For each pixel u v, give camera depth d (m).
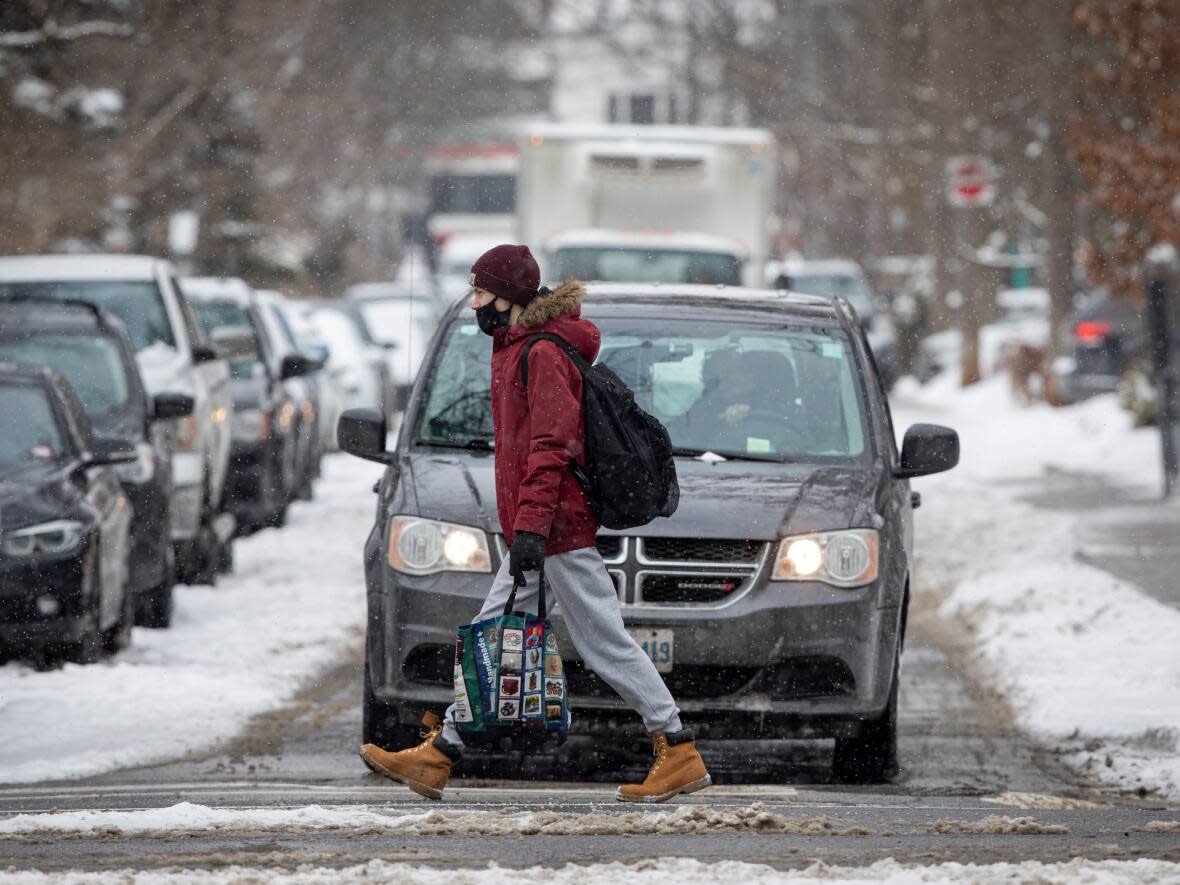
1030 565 60.69
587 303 38.09
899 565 33.56
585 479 25.83
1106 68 82.06
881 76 157.00
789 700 32.09
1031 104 131.75
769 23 180.75
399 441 35.81
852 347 37.38
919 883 19.77
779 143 182.75
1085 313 115.94
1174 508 74.50
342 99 183.88
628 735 32.19
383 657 32.69
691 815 24.72
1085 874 19.95
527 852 22.50
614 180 92.75
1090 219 125.62
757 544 32.31
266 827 24.47
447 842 23.38
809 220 197.25
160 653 46.62
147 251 150.25
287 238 188.38
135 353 55.66
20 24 124.56
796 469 34.66
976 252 150.12
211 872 20.81
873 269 188.12
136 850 22.92
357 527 73.69
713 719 31.98
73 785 31.95
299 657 47.22
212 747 36.44
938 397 152.38
